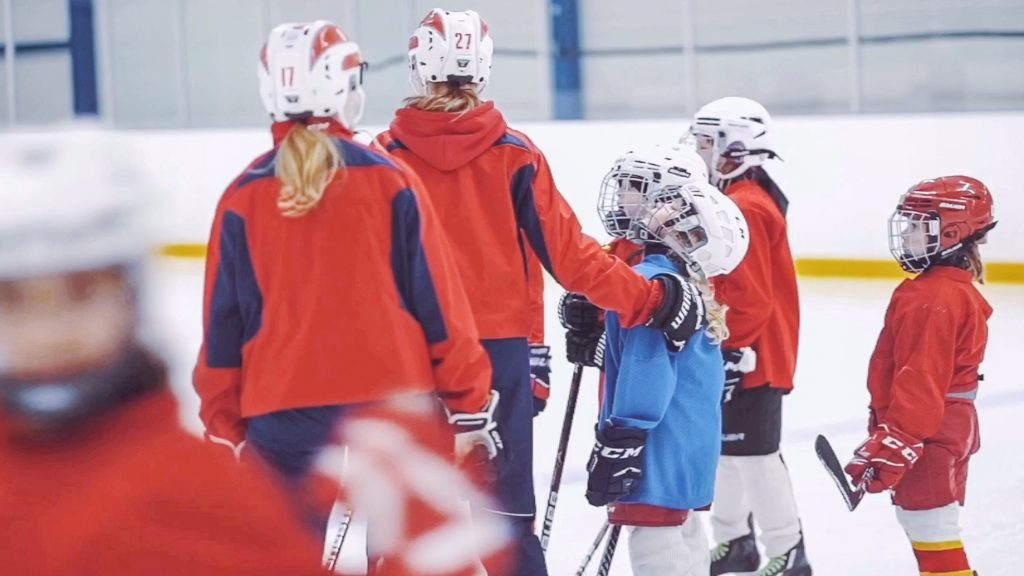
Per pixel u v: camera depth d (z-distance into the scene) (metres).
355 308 6.72
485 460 7.12
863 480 8.47
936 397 8.47
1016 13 31.05
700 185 8.27
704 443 8.16
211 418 7.09
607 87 37.00
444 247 7.06
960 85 31.88
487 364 7.11
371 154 6.86
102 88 41.31
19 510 2.07
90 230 2.03
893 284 27.45
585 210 31.25
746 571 10.69
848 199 28.12
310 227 6.73
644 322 7.83
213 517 2.14
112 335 2.07
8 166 2.05
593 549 9.19
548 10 37.16
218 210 6.91
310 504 5.25
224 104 40.47
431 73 8.62
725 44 35.19
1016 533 11.95
